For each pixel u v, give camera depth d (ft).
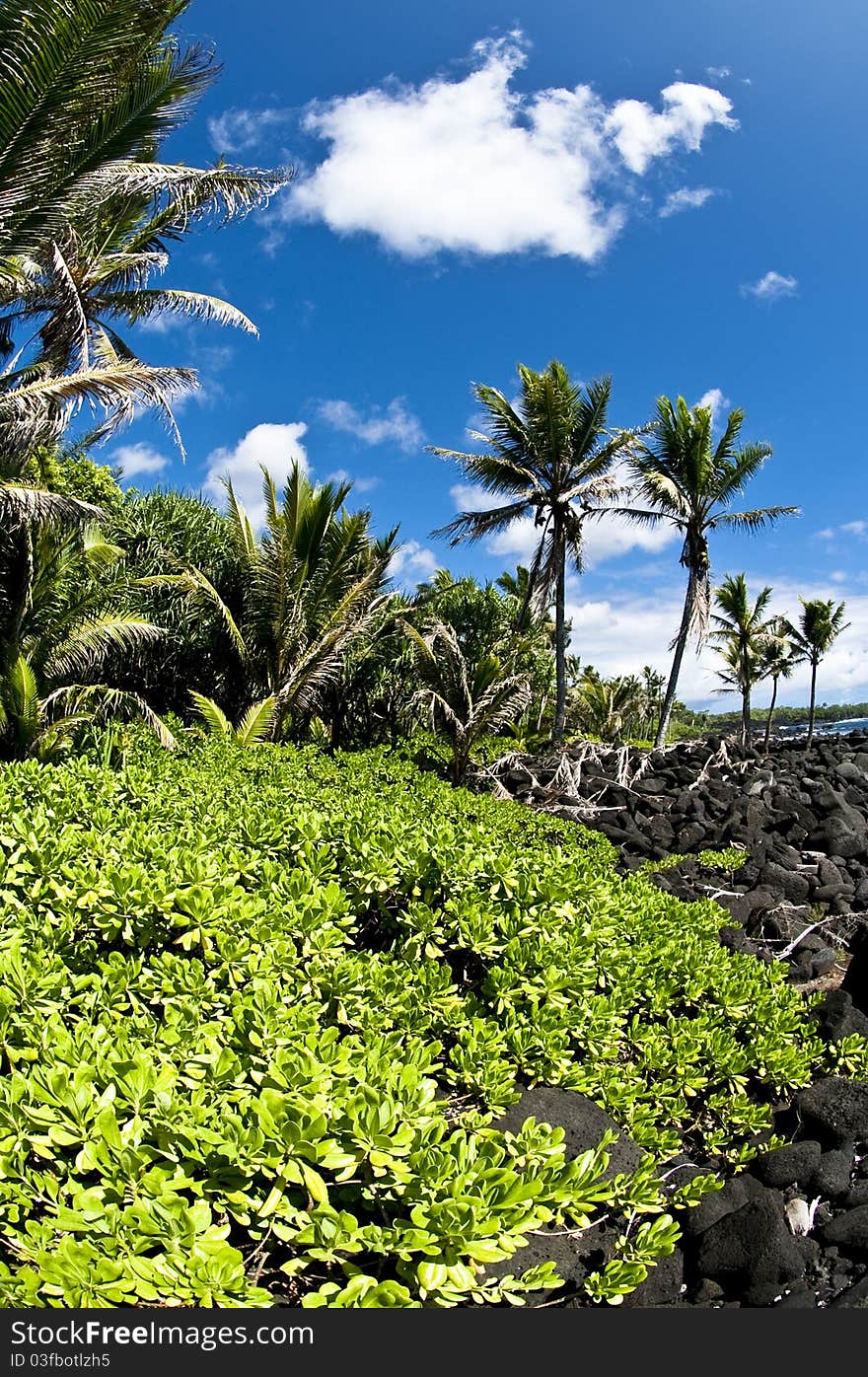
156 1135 7.44
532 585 69.15
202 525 57.31
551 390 63.72
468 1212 7.25
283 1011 9.40
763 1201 10.75
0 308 41.04
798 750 72.38
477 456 66.54
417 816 22.31
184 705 55.36
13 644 38.24
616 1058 14.02
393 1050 9.70
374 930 14.38
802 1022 16.38
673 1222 9.81
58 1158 7.54
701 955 16.93
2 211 30.14
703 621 71.61
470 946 13.38
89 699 42.68
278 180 39.27
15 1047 8.83
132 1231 6.56
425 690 51.85
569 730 89.35
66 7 25.82
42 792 18.80
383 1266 7.69
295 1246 7.44
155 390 33.81
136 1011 9.96
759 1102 14.53
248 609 54.34
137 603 49.98
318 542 53.78
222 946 11.18
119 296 45.01
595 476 68.13
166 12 32.01
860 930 19.06
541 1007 12.71
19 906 11.89
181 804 20.68
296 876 13.64
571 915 14.64
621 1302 8.95
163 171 36.99
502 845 17.28
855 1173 12.44
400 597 64.44
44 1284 6.12
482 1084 10.64
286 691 51.44
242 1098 8.11
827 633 101.04
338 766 44.93
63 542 40.40
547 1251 9.60
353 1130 7.60
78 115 29.43
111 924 11.53
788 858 35.55
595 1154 9.13
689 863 34.60
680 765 57.98
